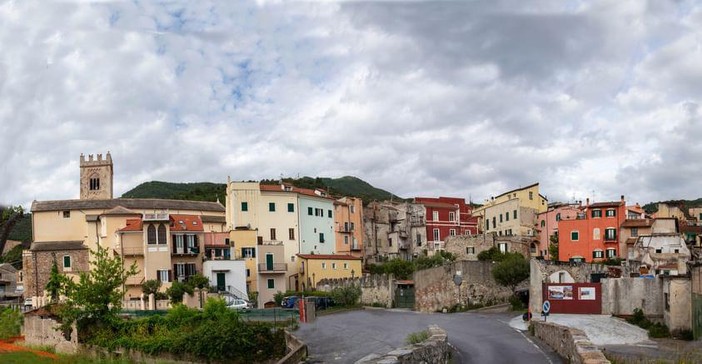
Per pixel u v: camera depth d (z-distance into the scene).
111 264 55.56
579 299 57.38
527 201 116.81
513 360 32.09
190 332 47.75
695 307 46.53
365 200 149.12
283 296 84.06
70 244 93.81
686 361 31.11
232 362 44.44
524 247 108.88
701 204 139.50
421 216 126.50
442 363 29.88
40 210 97.00
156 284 77.00
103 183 133.00
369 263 117.69
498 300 70.56
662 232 90.44
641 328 50.97
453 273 68.81
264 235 102.00
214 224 103.38
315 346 41.59
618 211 96.00
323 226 110.94
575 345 26.34
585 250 97.12
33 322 58.16
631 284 55.53
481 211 135.25
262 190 102.94
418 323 52.22
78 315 52.66
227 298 75.31
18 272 121.12
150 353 46.69
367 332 46.69
